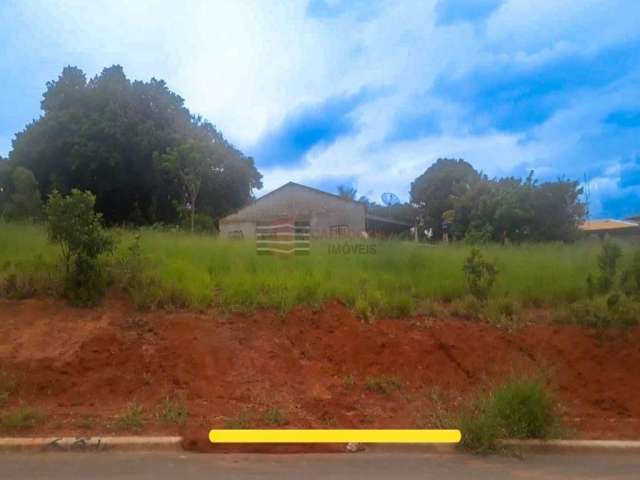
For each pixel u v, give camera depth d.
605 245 10.31
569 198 23.89
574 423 6.81
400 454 5.90
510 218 23.88
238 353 7.86
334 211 32.09
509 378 6.98
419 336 8.49
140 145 32.84
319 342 8.23
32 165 33.12
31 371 7.13
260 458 5.65
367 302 9.13
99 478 4.99
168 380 7.25
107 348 7.61
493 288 9.94
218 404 6.87
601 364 8.20
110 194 34.62
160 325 8.20
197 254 11.23
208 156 34.19
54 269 9.02
